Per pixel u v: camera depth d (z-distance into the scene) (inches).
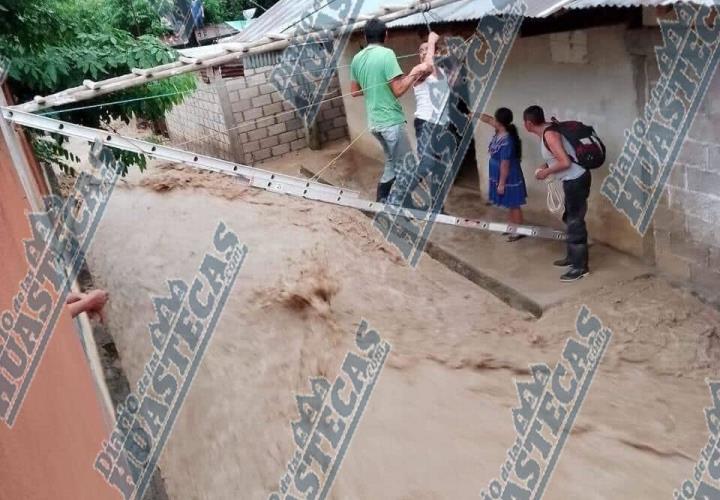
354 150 443.2
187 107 505.0
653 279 222.8
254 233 311.1
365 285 251.6
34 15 229.3
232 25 565.9
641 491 147.8
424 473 157.8
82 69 246.8
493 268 249.8
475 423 172.9
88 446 99.7
